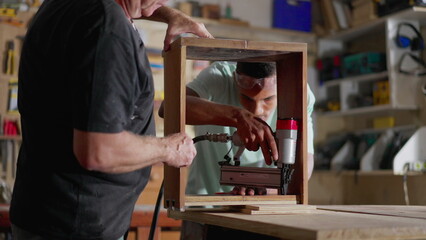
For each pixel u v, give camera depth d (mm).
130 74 1329
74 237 1420
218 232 1651
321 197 5258
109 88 1278
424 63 4434
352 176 5309
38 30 1423
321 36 5340
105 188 1439
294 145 1662
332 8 5141
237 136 1757
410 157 4188
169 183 1715
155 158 1400
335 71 5156
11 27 4609
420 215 1592
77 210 1408
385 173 4250
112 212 1480
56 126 1389
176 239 2725
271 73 1986
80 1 1381
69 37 1328
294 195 1663
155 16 1824
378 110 4668
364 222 1279
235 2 5176
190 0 5035
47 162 1403
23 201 1438
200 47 1622
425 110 4488
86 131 1263
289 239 1188
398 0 4277
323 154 5109
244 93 2057
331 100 5266
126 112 1336
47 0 1521
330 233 1120
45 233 1406
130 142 1328
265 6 5281
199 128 2248
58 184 1396
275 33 5215
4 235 2406
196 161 2244
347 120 5449
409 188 4633
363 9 4762
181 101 1573
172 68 1685
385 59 4723
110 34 1302
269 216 1458
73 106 1292
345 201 5348
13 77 4605
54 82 1369
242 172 1737
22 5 4660
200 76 2213
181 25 1756
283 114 1816
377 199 5000
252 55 1767
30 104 1436
